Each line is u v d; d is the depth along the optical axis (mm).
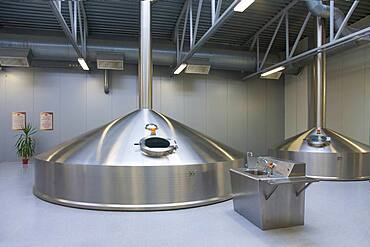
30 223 2941
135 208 3385
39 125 7508
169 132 4070
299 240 2527
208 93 8648
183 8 6203
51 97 7590
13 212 3311
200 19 6664
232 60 7660
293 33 7637
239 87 8930
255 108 9055
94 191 3480
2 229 2771
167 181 3508
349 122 6809
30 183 4906
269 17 6758
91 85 7828
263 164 3252
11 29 6988
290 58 6207
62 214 3250
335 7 5348
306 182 2740
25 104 7441
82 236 2607
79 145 3986
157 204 3463
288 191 2863
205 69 7414
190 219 3094
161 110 8242
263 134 9094
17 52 6250
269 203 2799
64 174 3652
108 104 7910
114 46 6895
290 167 2883
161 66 8266
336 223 2984
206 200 3707
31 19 6520
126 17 6547
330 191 4523
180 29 7070
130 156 3580
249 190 2996
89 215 3223
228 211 3395
